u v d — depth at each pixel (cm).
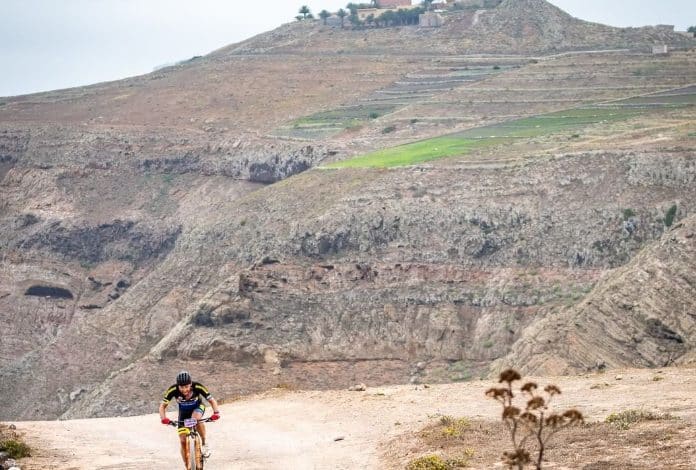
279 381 14312
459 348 14362
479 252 15762
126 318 19612
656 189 15150
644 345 11106
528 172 16738
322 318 15400
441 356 14362
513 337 14050
